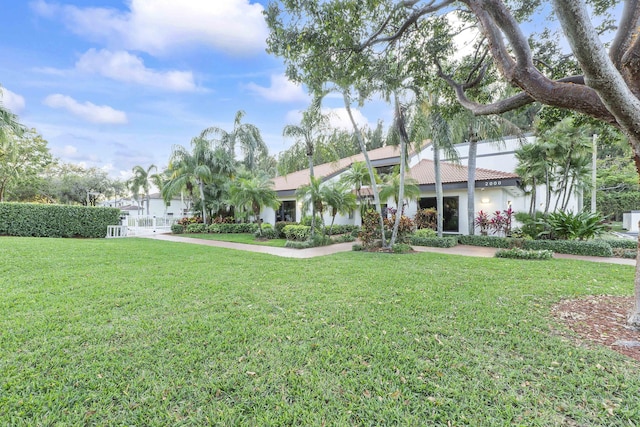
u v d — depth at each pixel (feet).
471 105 16.40
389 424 7.09
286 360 9.81
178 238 52.42
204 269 23.81
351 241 48.67
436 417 7.27
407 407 7.63
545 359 9.82
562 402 7.75
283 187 68.69
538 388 8.32
